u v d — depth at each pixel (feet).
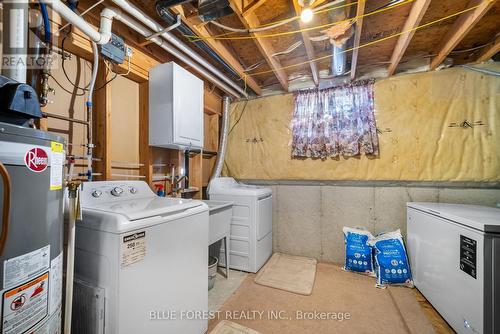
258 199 8.27
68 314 3.17
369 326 5.26
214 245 8.66
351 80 8.63
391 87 8.13
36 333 2.42
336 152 8.75
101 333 3.20
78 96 5.11
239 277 7.71
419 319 5.46
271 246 9.68
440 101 7.55
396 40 6.81
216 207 6.78
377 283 7.10
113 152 5.83
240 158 10.48
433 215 5.90
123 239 3.18
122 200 4.78
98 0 4.91
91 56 5.12
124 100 6.17
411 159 7.84
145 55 6.42
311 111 9.19
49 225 2.60
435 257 5.78
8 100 2.41
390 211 8.25
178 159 7.64
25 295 2.30
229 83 8.74
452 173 7.39
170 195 7.56
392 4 5.01
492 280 4.12
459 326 4.81
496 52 6.60
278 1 5.24
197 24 5.46
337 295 6.56
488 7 4.73
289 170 9.59
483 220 4.50
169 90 5.97
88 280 3.47
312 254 9.30
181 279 4.23
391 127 8.08
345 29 5.60
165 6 4.71
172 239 4.02
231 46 7.22
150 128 6.28
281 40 6.81
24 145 2.31
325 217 9.16
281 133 9.80
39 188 2.47
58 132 4.71
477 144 7.14
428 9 5.48
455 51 7.29
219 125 10.77
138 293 3.39
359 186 8.68
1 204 2.07
